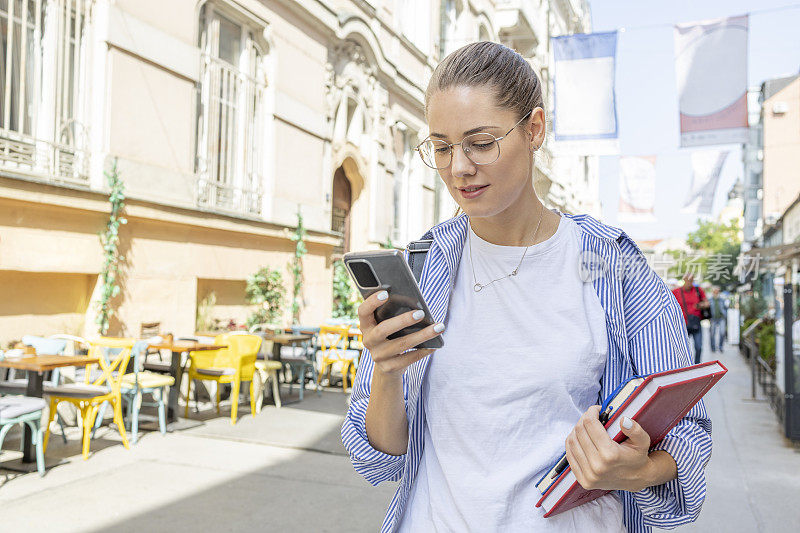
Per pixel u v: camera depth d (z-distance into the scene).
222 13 8.66
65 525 3.71
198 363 6.82
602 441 0.96
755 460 5.73
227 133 8.73
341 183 12.13
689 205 9.90
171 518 3.91
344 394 8.93
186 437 5.98
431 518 1.21
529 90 1.11
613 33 8.41
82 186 6.29
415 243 1.35
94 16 6.47
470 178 1.09
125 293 6.75
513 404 1.16
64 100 6.15
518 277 1.21
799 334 6.32
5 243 5.46
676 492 1.08
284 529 3.82
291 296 9.91
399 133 14.26
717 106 8.07
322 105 10.67
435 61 15.25
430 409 1.23
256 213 9.28
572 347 1.15
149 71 7.03
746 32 8.00
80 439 5.71
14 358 4.89
